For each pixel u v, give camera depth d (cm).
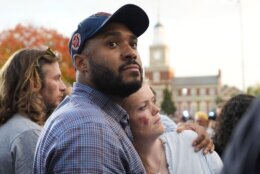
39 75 294
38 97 284
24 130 259
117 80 200
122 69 201
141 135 241
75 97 207
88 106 196
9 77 281
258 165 86
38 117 281
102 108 204
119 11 201
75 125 184
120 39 204
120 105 229
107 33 203
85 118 187
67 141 181
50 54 302
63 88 311
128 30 210
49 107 306
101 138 182
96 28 202
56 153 182
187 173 241
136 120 239
